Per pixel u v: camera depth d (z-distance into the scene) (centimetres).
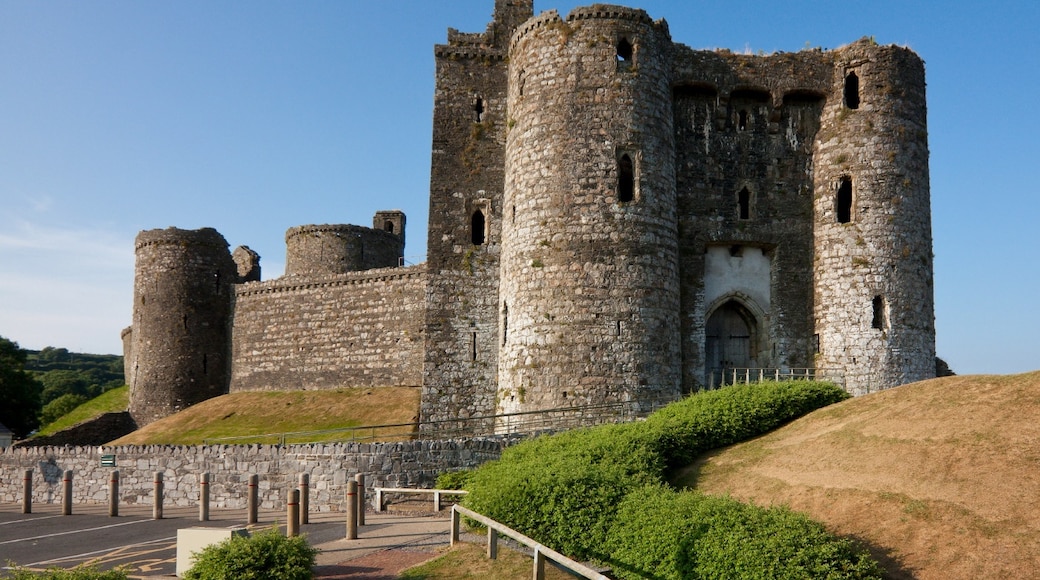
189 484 2667
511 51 3250
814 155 3247
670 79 3133
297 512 1895
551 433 2592
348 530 1848
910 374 3006
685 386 3048
